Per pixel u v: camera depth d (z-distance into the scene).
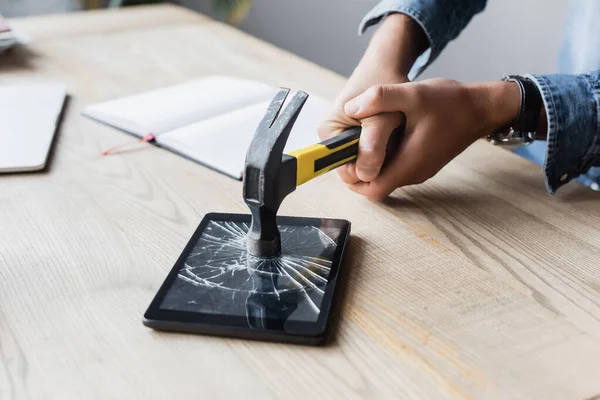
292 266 0.65
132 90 1.16
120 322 0.58
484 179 0.86
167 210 0.78
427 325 0.58
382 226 0.75
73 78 1.22
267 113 0.63
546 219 0.76
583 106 0.79
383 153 0.76
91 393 0.50
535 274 0.65
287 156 0.66
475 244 0.71
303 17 2.46
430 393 0.50
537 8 1.75
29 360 0.54
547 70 1.79
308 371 0.52
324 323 0.56
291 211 0.78
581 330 0.57
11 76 1.23
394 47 0.93
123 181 0.85
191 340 0.56
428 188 0.84
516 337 0.56
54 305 0.61
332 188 0.84
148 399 0.50
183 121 1.00
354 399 0.49
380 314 0.59
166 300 0.60
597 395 0.50
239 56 1.33
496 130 0.84
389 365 0.53
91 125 1.03
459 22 1.03
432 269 0.66
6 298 0.62
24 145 0.93
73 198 0.81
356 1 2.24
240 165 0.87
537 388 0.51
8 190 0.83
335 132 0.81
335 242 0.69
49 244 0.71
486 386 0.51
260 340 0.56
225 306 0.59
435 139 0.78
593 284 0.64
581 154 0.81
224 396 0.50
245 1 2.30
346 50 2.37
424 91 0.77
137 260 0.68
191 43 1.42
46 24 1.53
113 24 1.54
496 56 1.92
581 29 1.12
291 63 1.29
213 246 0.69
